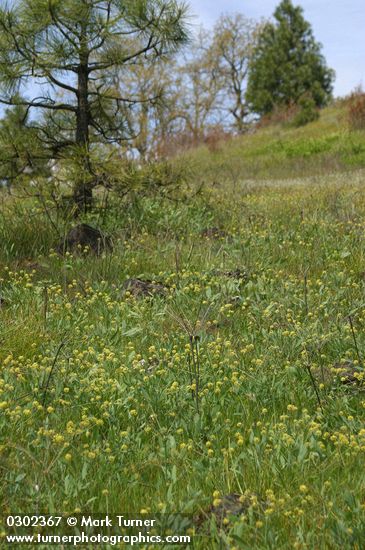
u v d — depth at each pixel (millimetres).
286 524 3324
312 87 41469
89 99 11664
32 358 5547
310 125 33312
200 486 3713
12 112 10977
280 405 4746
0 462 3754
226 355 5457
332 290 7383
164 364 5391
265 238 9352
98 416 4559
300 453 3775
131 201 10820
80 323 6348
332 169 21688
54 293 7324
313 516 3352
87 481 3756
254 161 26172
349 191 13055
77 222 10320
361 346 5562
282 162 25188
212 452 3961
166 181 11383
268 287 7230
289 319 6156
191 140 34781
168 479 3773
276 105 40250
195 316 6594
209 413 4488
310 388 4855
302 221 10031
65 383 4852
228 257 8547
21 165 10805
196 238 9898
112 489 3691
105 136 11562
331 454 3881
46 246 9367
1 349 5719
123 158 11039
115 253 9086
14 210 10781
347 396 4773
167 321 6590
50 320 6406
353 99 33000
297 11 43031
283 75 41844
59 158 10938
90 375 4953
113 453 4043
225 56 47594
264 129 36719
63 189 11359
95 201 11047
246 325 6398
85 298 7195
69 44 10078
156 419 4340
